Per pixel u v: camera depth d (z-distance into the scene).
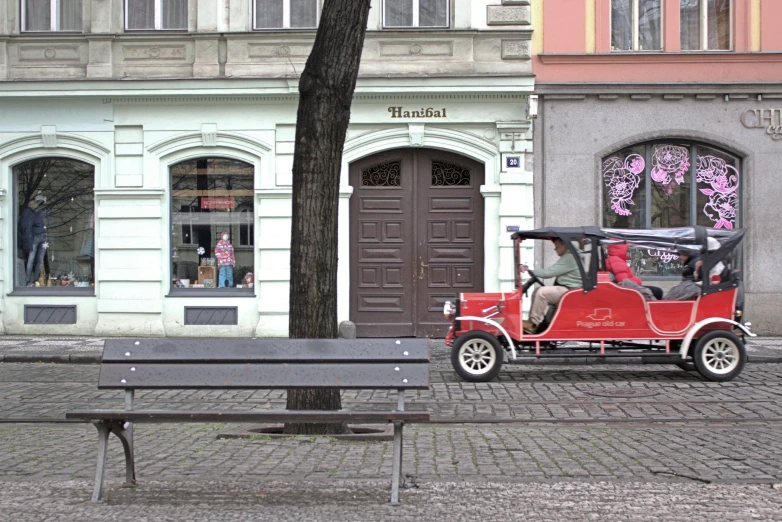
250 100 16.84
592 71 17.03
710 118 17.05
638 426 8.45
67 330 17.05
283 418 5.32
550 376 12.00
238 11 16.84
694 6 17.31
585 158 17.05
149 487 5.77
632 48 17.33
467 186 17.03
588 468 6.41
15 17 17.08
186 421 5.38
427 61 16.70
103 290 16.94
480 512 5.15
